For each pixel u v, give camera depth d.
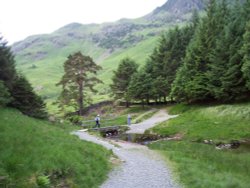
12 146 16.05
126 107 89.75
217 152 30.41
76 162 17.53
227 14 73.44
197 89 63.25
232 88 55.78
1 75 39.75
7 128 19.81
